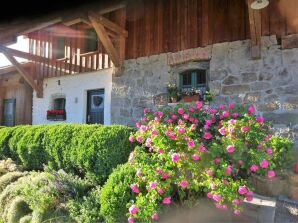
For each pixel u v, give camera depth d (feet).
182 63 20.77
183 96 20.27
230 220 9.52
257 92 17.51
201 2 20.20
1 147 18.10
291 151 11.46
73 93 27.04
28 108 31.35
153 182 8.51
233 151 8.34
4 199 12.31
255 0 14.24
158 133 9.18
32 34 31.40
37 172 14.74
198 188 8.81
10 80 32.73
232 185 8.16
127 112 22.97
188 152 8.67
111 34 22.89
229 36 18.80
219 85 18.89
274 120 16.83
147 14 22.72
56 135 14.83
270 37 17.30
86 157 12.66
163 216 9.01
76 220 9.82
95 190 11.30
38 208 10.52
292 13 16.79
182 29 20.84
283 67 16.81
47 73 29.30
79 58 26.66
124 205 9.11
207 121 10.26
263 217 9.66
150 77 22.06
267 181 11.73
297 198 11.30
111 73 24.29
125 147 12.26
